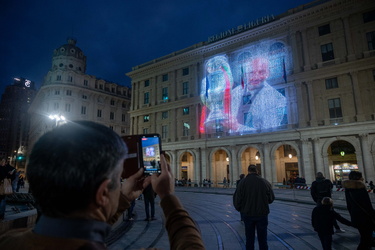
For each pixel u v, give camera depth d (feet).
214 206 48.88
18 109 458.50
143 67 154.51
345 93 94.99
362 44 94.73
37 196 2.44
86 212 2.50
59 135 2.59
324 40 101.65
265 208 17.01
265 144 106.42
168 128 139.74
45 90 167.32
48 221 2.39
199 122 128.26
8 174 25.86
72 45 181.68
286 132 101.81
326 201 17.21
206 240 23.34
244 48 119.24
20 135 404.98
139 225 29.07
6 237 2.60
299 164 98.27
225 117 119.44
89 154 2.47
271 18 116.67
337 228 25.81
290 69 106.42
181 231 3.24
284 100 105.60
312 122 97.96
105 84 189.57
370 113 90.12
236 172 112.27
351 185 17.10
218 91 123.44
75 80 169.78
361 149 88.79
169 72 145.38
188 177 138.21
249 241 16.89
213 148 121.19
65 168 2.34
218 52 127.03
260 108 110.42
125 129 195.21
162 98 145.79
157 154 6.23
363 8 95.25
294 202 56.03
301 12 104.01
